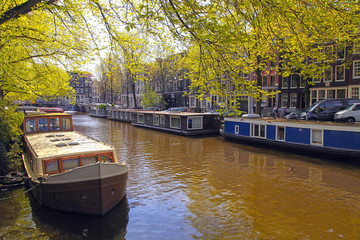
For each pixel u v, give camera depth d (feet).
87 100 330.54
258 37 22.93
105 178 25.96
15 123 39.83
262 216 27.22
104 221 26.25
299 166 44.47
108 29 25.00
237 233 24.13
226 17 21.04
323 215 27.35
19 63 40.57
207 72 22.26
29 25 32.60
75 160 30.37
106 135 85.35
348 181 36.86
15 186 35.55
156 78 154.10
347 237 23.38
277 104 110.11
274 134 58.08
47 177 27.20
